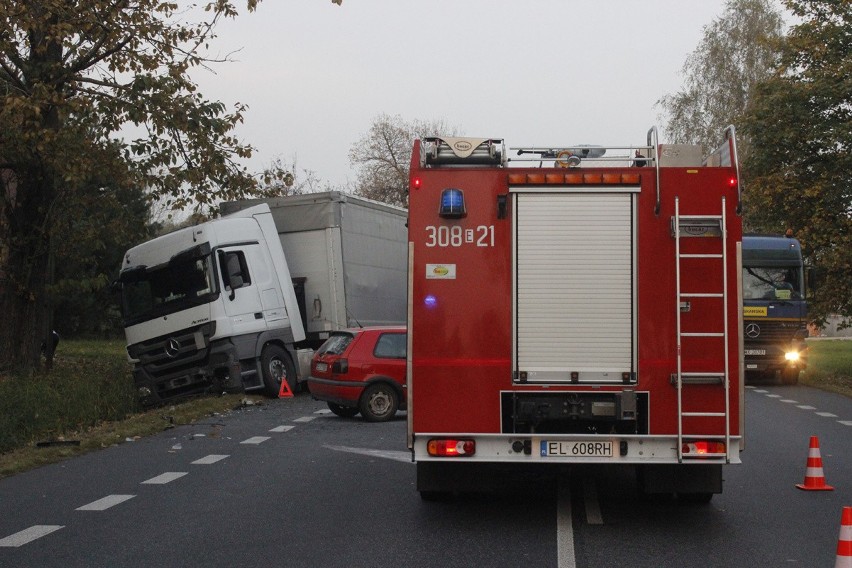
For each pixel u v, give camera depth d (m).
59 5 20.44
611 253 8.39
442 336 8.44
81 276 24.86
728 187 8.32
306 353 22.28
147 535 8.23
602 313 8.38
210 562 7.34
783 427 16.19
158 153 22.88
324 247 22.75
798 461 12.39
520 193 8.45
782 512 9.27
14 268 23.69
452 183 8.48
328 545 7.88
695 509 9.43
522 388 8.38
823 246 28.17
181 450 13.43
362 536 8.23
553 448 8.31
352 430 15.62
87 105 21.56
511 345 8.40
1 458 12.43
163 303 21.09
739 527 8.62
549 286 8.41
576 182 8.40
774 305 26.27
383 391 16.86
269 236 22.03
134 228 26.44
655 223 8.38
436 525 8.66
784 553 7.62
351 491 10.32
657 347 8.33
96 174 22.88
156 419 16.75
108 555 7.55
